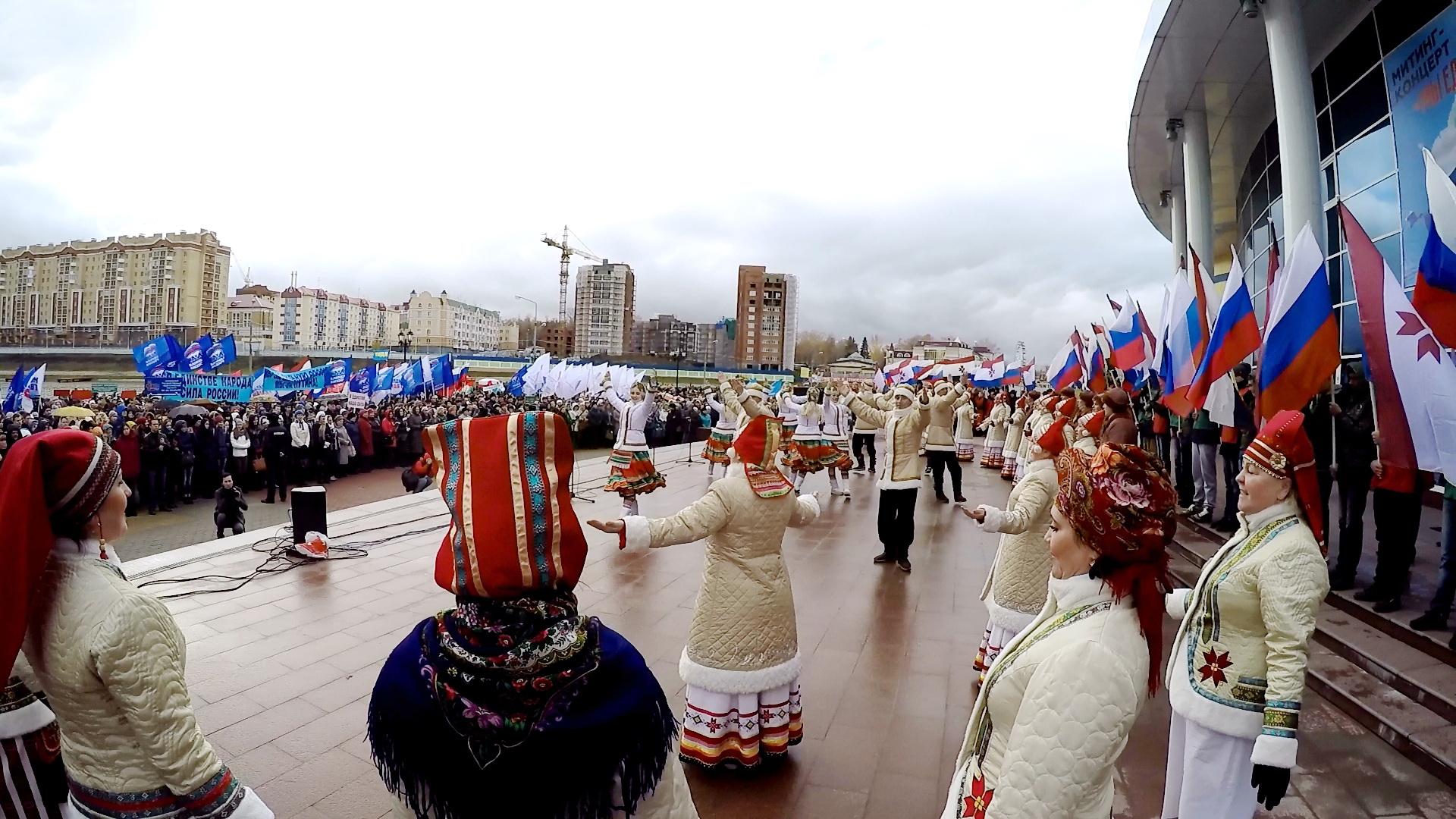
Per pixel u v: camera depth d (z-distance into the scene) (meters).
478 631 1.89
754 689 3.74
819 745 4.15
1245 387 8.48
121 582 2.04
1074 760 1.55
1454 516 5.06
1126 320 11.09
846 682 5.04
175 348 20.94
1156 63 11.51
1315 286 5.29
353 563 7.66
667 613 6.32
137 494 14.09
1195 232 13.46
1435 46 8.55
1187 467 10.75
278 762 3.93
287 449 16.20
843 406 14.71
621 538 3.35
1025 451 13.10
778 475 3.87
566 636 1.91
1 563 1.80
